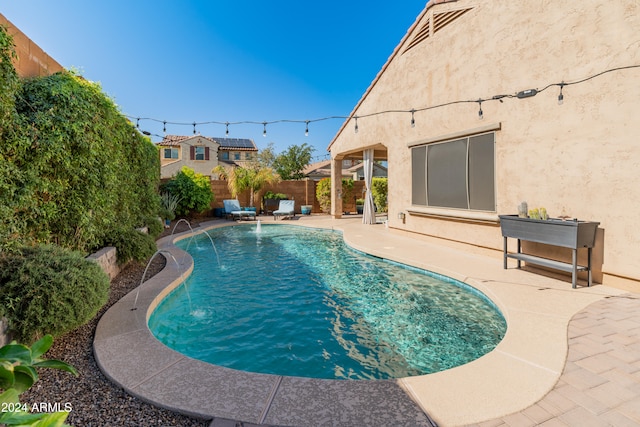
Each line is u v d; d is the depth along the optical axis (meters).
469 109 7.29
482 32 6.89
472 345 3.83
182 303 5.21
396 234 10.64
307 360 3.54
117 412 2.37
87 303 3.36
